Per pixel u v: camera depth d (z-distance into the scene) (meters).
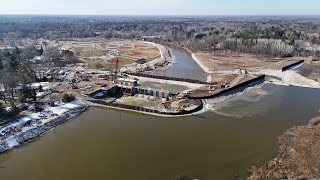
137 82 129.25
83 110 95.94
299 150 66.88
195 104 99.50
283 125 84.25
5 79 103.00
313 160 61.91
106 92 111.06
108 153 68.38
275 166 60.59
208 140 74.75
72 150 70.19
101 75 137.00
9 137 74.50
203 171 60.12
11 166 63.34
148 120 88.88
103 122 87.44
